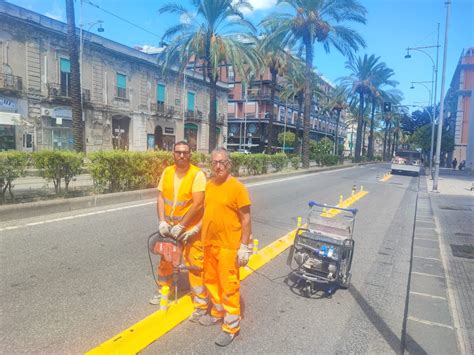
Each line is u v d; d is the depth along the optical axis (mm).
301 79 39844
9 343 2949
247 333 3344
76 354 2854
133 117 33844
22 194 8297
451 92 57812
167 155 11109
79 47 27500
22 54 23891
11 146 23688
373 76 42000
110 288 4105
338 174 25703
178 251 3344
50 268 4586
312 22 22578
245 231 3146
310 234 4465
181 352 2975
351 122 82875
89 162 9016
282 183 16906
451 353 3131
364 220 9062
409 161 30594
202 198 3369
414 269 5336
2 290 3896
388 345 3250
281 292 4320
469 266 5523
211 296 3369
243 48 20594
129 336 3125
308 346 3178
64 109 26781
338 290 4477
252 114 62656
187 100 41438
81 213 7766
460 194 16031
